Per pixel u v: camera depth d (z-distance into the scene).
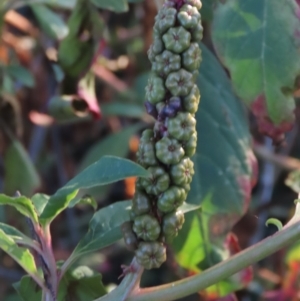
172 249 0.45
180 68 0.36
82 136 0.76
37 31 0.68
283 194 0.72
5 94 0.57
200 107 0.46
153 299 0.38
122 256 0.72
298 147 0.74
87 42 0.50
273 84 0.42
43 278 0.39
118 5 0.46
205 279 0.38
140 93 0.67
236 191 0.45
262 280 0.60
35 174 0.56
